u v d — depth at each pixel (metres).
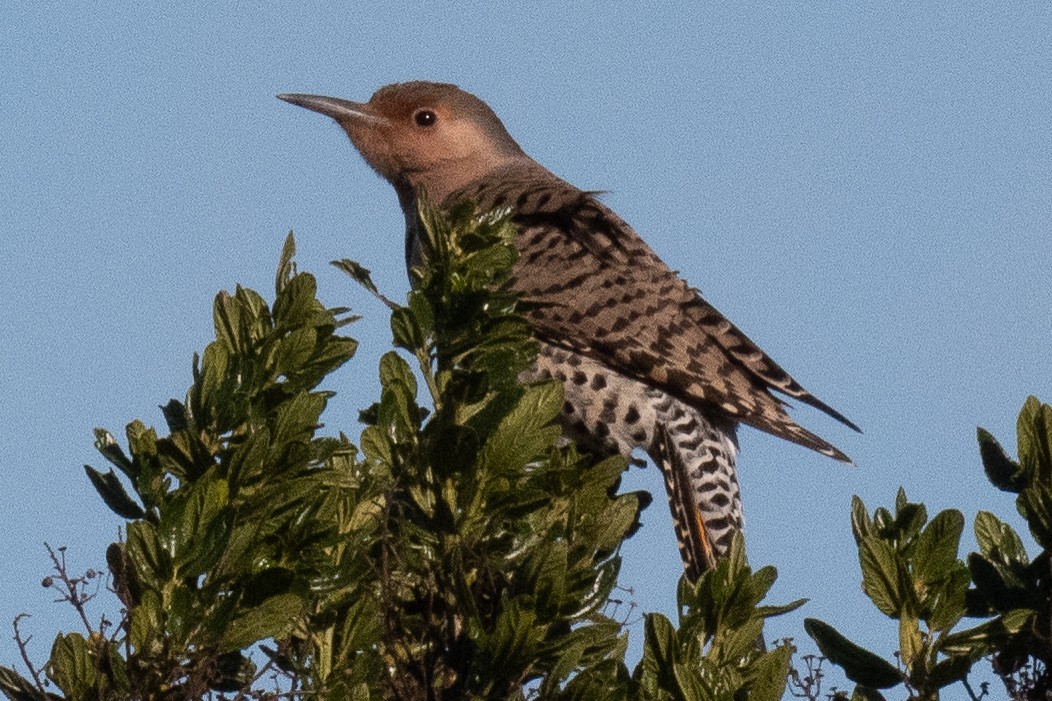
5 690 6.96
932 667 7.68
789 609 7.78
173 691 7.07
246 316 8.22
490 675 7.36
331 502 7.80
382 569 7.59
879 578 7.76
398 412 8.03
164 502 7.49
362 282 8.73
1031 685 7.65
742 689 7.38
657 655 7.21
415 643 7.94
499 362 8.48
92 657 7.04
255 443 7.48
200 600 7.20
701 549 12.54
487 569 7.88
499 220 8.95
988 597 7.80
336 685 7.23
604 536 8.58
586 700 7.06
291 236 8.36
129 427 7.68
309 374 8.16
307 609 7.57
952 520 7.76
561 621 7.69
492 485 7.95
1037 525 7.82
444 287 8.62
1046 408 7.95
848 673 7.75
